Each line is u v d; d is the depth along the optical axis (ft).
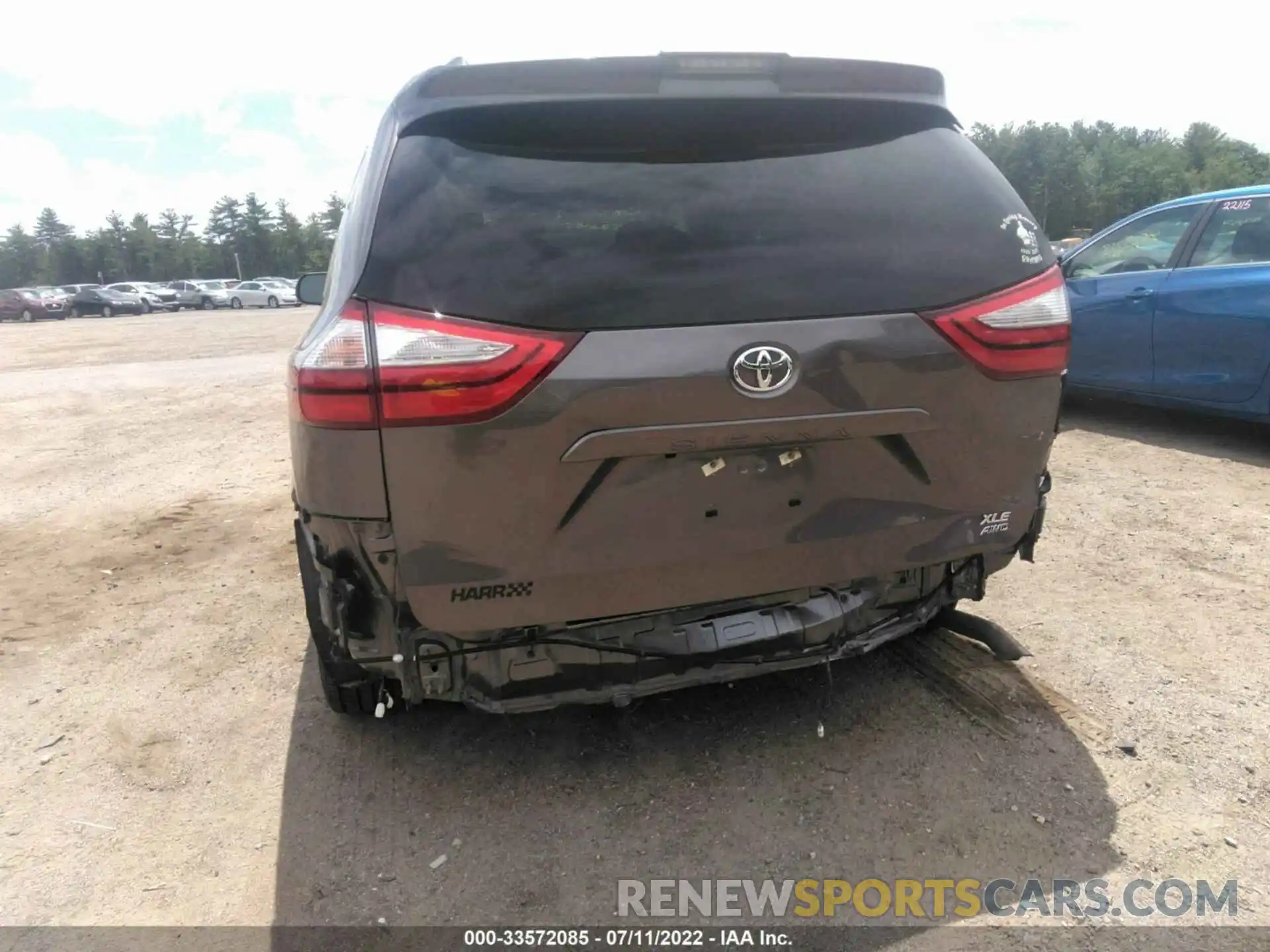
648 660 8.00
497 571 7.14
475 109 7.40
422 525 6.95
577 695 7.97
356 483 6.90
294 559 15.92
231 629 13.03
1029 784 8.50
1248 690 9.87
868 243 7.50
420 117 7.42
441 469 6.79
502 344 6.67
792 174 7.65
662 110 7.65
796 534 7.66
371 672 8.20
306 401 6.93
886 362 7.37
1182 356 18.83
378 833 8.35
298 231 333.62
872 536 7.93
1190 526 14.67
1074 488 16.89
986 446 7.99
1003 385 7.85
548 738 9.66
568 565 7.22
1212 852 7.58
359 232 7.37
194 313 145.79
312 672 11.55
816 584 8.00
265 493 20.39
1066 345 8.11
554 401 6.76
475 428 6.72
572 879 7.66
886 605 8.82
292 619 13.30
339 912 7.42
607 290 6.89
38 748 10.05
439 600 7.19
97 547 17.10
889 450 7.70
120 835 8.50
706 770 8.98
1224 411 18.38
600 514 7.14
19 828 8.64
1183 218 19.30
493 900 7.47
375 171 7.60
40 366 53.16
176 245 325.62
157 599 14.34
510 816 8.48
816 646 8.38
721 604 8.09
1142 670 10.37
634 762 9.17
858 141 8.00
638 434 6.95
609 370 6.80
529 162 7.34
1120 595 12.32
